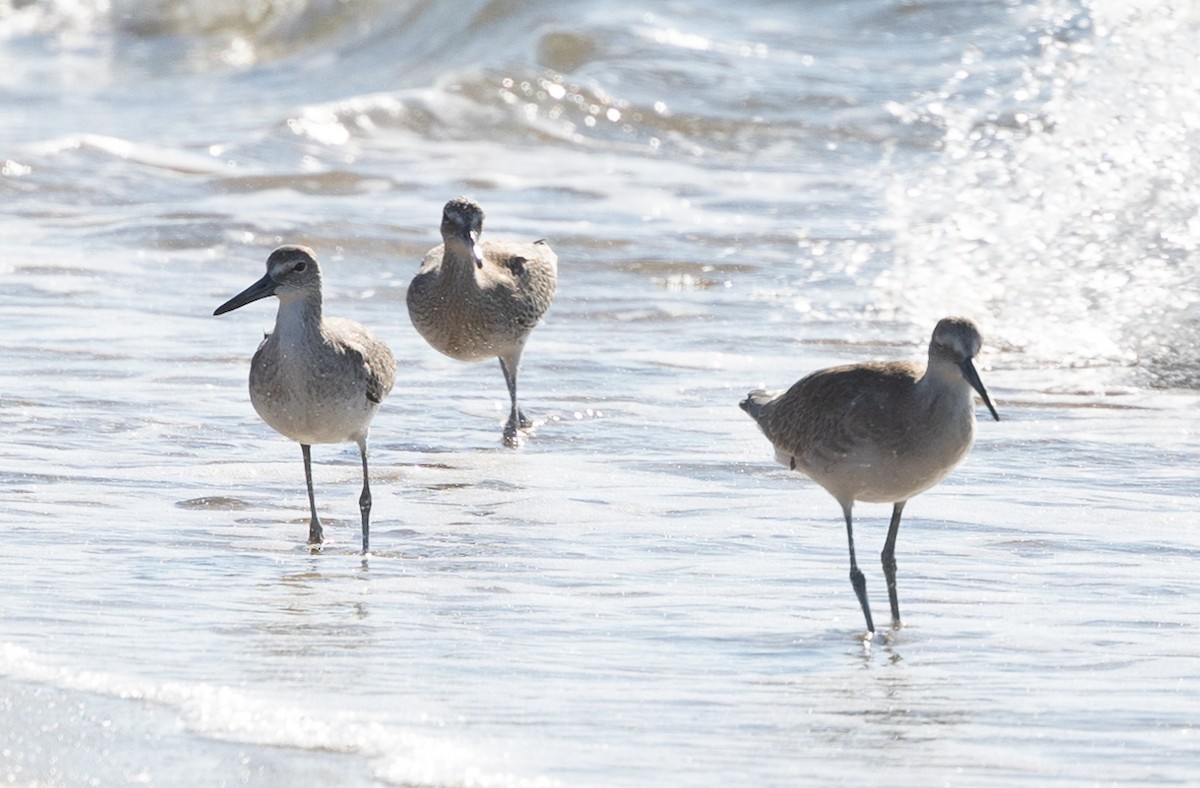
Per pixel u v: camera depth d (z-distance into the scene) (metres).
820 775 7.70
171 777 7.26
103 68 41.25
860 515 12.74
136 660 9.09
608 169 27.03
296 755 7.55
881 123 27.94
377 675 8.98
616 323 19.52
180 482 13.48
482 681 8.94
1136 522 12.55
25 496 12.84
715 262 21.83
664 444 14.92
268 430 15.12
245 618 10.05
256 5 43.03
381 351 12.64
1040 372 17.41
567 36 32.66
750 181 25.91
